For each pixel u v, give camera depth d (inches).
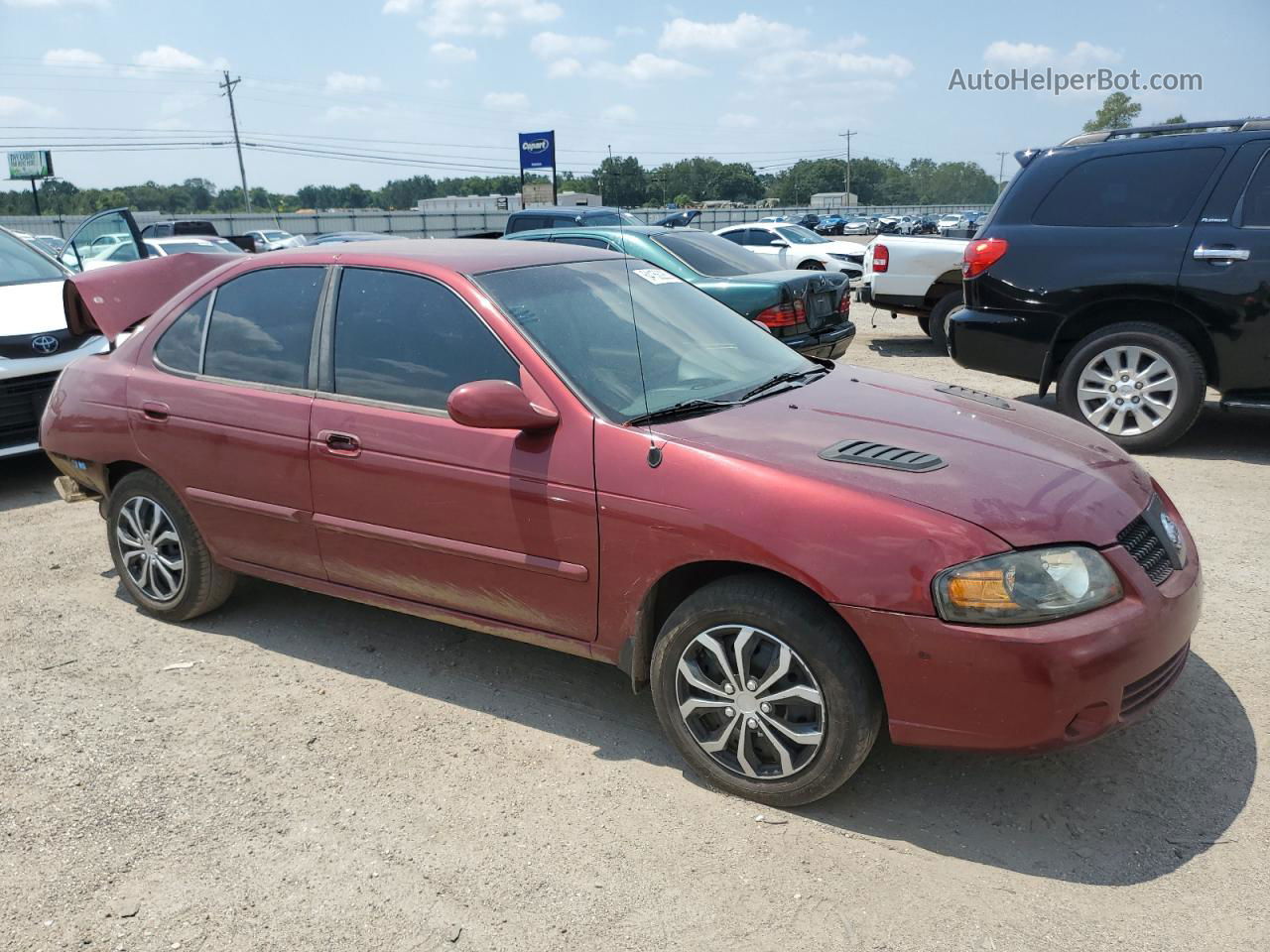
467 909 101.3
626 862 108.0
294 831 114.5
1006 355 276.4
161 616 174.6
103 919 101.0
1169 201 252.4
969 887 102.9
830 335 314.5
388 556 141.3
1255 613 163.6
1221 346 247.1
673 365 140.9
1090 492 115.0
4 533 227.0
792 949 94.7
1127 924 96.8
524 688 147.9
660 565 117.1
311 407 144.7
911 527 104.6
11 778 126.0
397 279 143.4
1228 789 117.9
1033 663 100.5
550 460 124.0
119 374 168.4
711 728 120.6
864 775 123.4
